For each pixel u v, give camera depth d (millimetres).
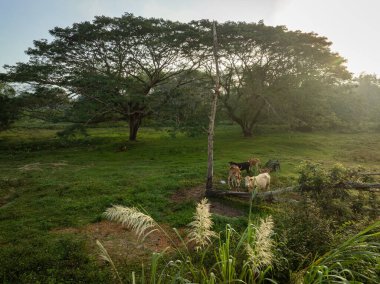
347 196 11672
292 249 7824
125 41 32375
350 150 32000
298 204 11258
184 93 34062
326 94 39031
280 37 31500
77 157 28297
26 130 48438
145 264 8727
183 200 14648
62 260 8812
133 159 27188
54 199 14500
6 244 9984
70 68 34000
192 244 9828
